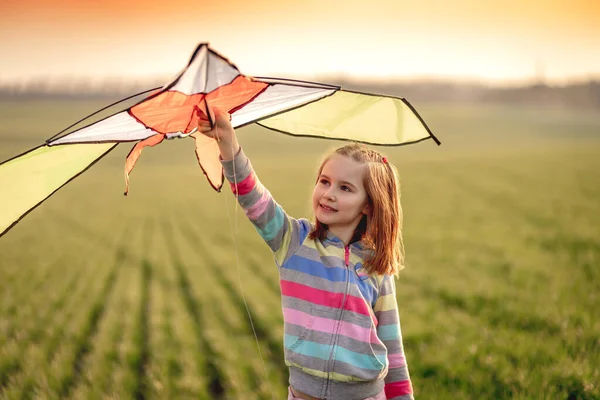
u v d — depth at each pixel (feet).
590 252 44.57
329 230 10.19
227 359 23.65
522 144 198.39
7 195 9.37
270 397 19.63
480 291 33.58
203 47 7.30
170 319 30.50
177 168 165.58
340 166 10.07
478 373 20.47
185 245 58.95
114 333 28.53
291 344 9.68
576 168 125.18
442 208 77.92
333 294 9.65
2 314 33.58
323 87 9.18
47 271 47.06
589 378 19.35
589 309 28.63
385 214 10.07
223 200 103.19
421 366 21.30
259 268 45.21
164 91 7.50
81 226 77.25
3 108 349.41
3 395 21.07
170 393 20.45
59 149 9.21
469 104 374.63
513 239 53.21
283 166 160.35
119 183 132.36
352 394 9.56
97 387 21.18
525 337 24.40
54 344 27.40
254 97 8.73
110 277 43.88
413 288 35.68
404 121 10.98
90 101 393.29
